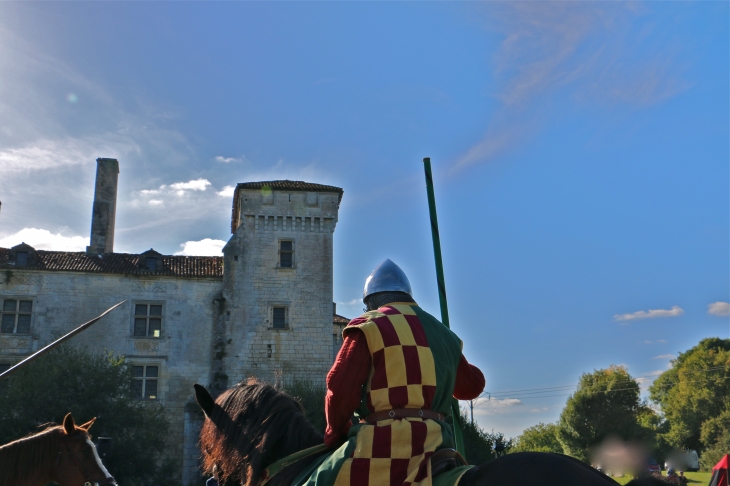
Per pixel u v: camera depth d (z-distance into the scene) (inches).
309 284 1787.6
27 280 1670.8
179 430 1641.2
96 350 1659.7
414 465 122.5
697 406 2596.0
